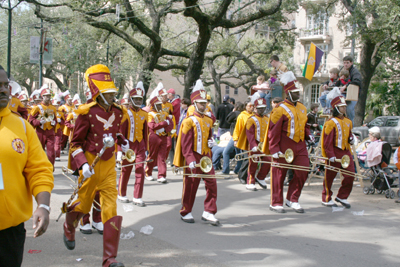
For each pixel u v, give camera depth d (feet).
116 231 14.25
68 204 15.39
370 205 26.43
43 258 15.83
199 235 19.25
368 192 29.96
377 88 98.94
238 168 37.01
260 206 25.71
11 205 9.10
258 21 85.40
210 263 15.61
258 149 30.07
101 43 93.25
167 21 114.93
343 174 25.30
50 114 35.17
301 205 26.20
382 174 29.09
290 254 16.79
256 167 30.81
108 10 66.59
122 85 107.04
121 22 73.00
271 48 92.89
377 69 102.42
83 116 15.56
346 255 16.80
